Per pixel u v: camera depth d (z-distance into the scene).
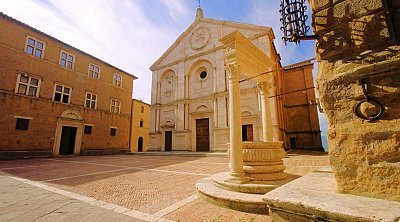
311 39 2.91
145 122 37.56
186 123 23.66
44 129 19.27
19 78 17.95
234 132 5.43
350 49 2.52
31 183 7.00
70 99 22.05
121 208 4.42
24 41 18.66
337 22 2.65
